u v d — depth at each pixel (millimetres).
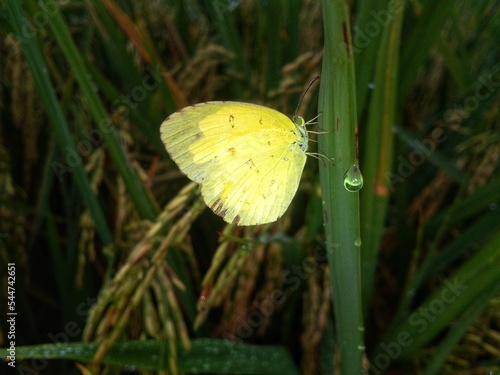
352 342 76
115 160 89
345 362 79
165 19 119
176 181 115
